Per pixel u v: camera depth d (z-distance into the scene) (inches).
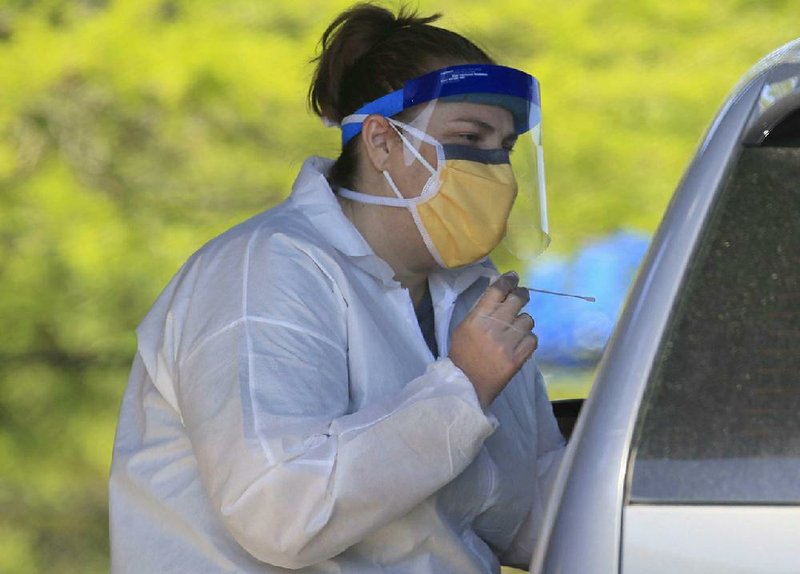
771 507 264.4
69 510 1073.5
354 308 351.6
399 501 322.3
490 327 340.5
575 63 1109.1
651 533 266.1
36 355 1058.7
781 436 269.4
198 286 353.7
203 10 1096.8
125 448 366.0
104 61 1071.0
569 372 957.2
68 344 1048.8
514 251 379.9
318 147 454.3
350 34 383.2
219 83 1068.5
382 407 329.4
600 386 280.4
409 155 367.9
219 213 1071.6
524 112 373.1
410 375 357.7
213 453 328.2
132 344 1052.5
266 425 325.1
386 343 354.9
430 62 372.8
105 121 1072.8
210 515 349.4
